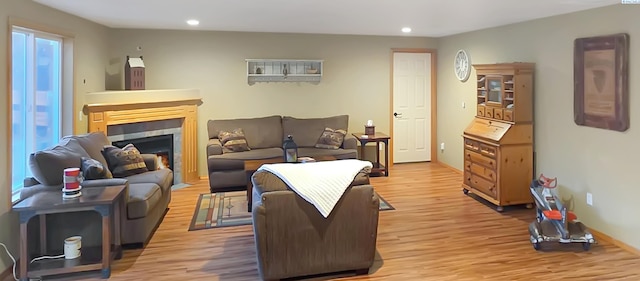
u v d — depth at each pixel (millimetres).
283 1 3807
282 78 6555
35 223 3369
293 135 6328
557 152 4418
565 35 4270
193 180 6223
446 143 6965
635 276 3119
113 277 3145
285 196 2914
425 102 7242
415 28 5742
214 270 3266
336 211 3010
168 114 5762
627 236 3639
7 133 3221
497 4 3822
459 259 3434
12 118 3525
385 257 3479
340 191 2953
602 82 3793
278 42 6461
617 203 3727
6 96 3203
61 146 3744
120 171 4328
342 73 6773
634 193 3559
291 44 6512
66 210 2994
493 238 3896
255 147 6121
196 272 3230
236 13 4496
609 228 3824
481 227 4188
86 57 4906
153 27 5777
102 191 3303
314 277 3119
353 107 6879
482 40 5809
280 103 6590
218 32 6227
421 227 4191
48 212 2957
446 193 5438
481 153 4984
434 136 7301
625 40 3547
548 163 4555
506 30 5258
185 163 6078
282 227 2934
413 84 7156
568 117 4258
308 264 3010
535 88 4699
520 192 4695
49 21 3959
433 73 7168
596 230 3971
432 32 6262
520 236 3943
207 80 6266
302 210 2949
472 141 5168
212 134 6109
